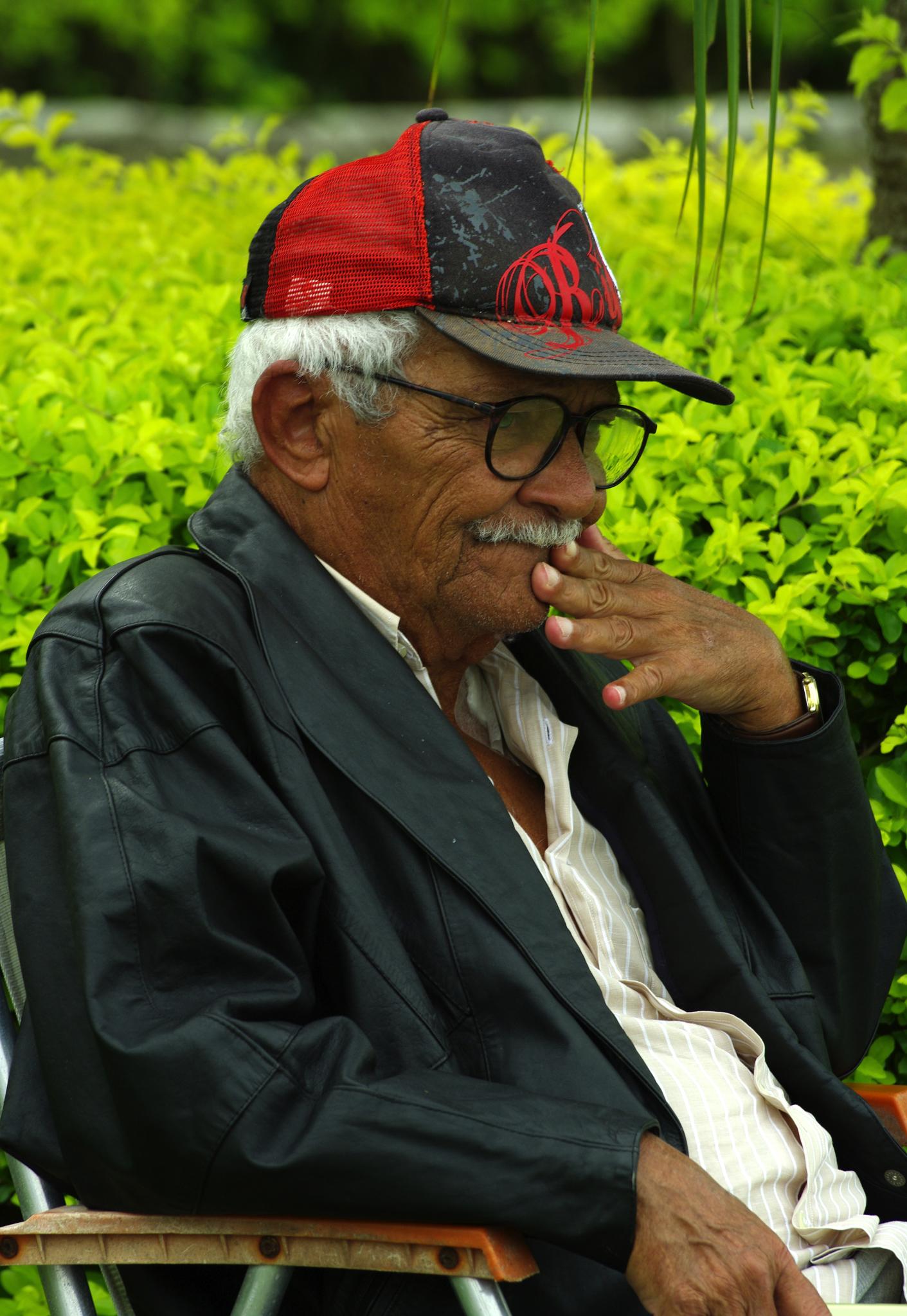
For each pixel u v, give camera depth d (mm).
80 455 4418
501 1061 2879
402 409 3023
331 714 2979
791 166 8719
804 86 8219
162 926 2650
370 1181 2523
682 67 18594
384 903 2941
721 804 3621
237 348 3205
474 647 3346
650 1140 2660
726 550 4277
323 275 3025
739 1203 2643
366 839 2953
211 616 2945
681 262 6953
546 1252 2807
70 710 2822
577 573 3275
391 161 3045
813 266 6828
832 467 4395
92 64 19406
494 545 3127
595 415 3168
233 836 2734
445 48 18844
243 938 2732
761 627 3504
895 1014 4348
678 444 4516
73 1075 2674
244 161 8609
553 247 3068
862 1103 3305
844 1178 3258
